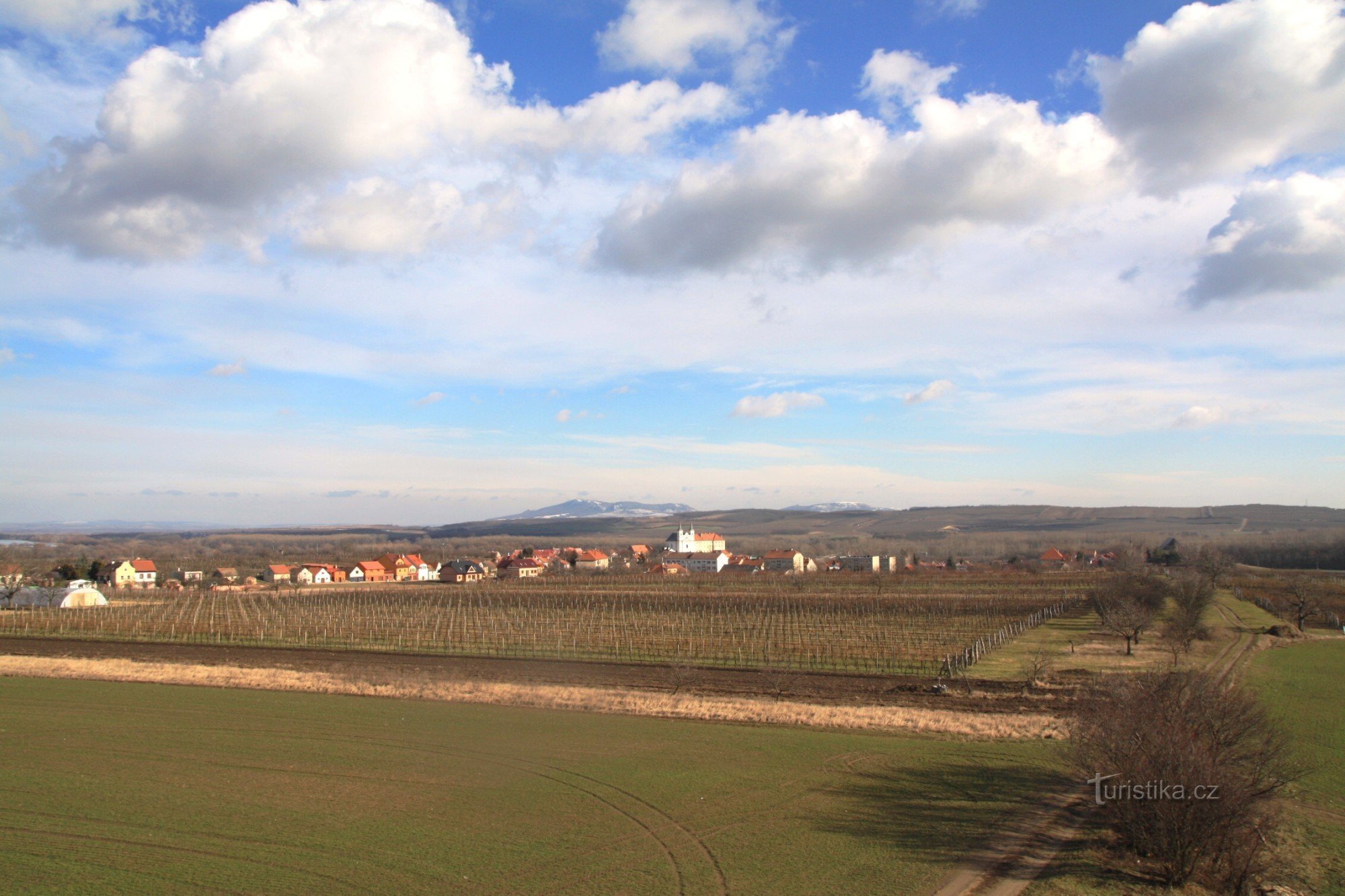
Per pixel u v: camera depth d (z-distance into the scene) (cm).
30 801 2777
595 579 16688
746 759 3347
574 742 3647
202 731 3872
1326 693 4844
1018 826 2525
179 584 15700
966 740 3678
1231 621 8838
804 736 3772
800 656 6756
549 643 7719
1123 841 2361
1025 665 6128
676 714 4262
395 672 5897
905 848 2344
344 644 7744
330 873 2139
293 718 4166
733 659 6588
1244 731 2516
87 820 2570
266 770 3188
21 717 4191
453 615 10112
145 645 7644
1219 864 2142
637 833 2469
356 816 2619
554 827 2519
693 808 2706
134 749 3509
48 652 7062
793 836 2442
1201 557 15312
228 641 7919
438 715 4266
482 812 2661
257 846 2344
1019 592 13062
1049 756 3369
